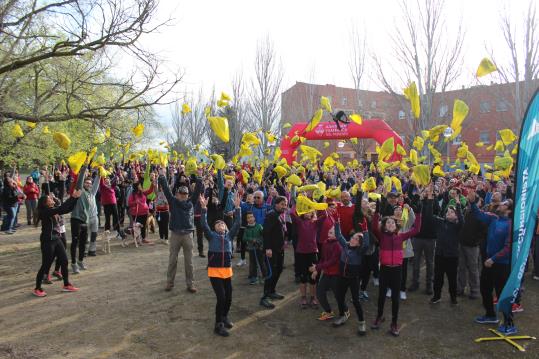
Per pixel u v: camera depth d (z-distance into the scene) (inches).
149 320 231.0
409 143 855.1
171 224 281.4
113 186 510.6
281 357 188.9
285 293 283.9
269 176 508.7
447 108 922.1
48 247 269.6
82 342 201.9
